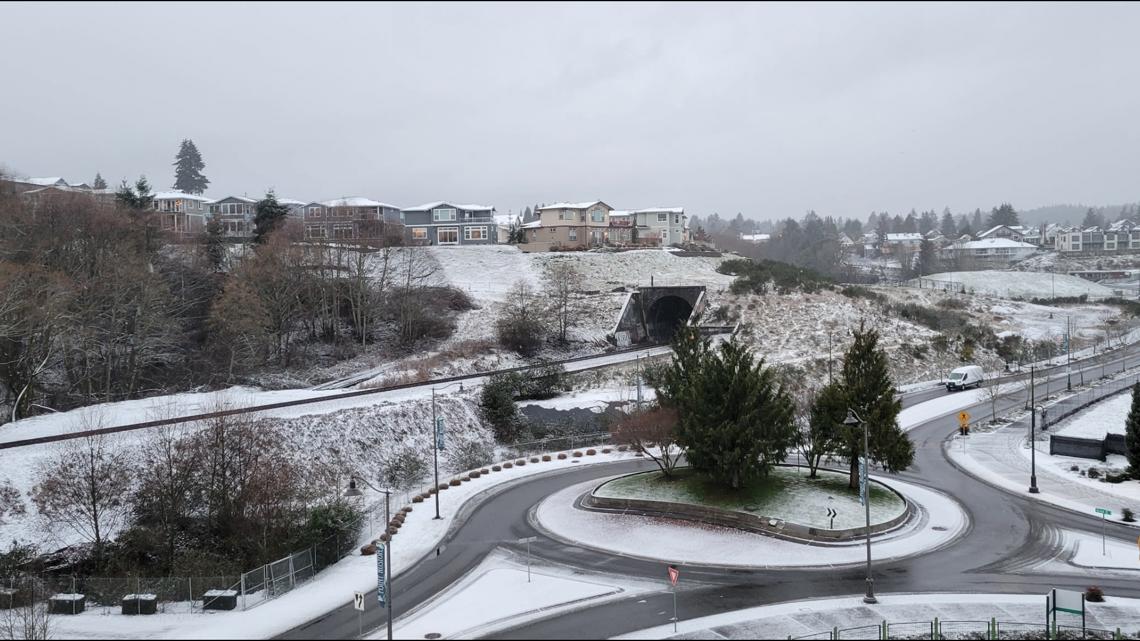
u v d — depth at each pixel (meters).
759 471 48.56
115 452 48.06
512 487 56.84
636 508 49.19
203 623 33.50
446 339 99.00
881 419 48.94
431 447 64.69
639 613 33.03
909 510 47.09
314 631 32.25
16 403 58.69
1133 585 35.22
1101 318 121.81
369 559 42.84
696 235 195.25
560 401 79.44
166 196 148.88
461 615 33.38
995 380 89.00
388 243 110.50
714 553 40.84
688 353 58.50
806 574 37.50
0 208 76.12
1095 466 56.81
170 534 43.34
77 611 35.56
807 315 103.88
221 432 46.69
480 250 131.75
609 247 140.25
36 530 43.09
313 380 83.88
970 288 146.00
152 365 81.88
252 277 86.88
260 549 42.06
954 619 31.78
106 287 74.00
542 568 39.41
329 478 54.72
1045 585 35.50
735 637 30.34
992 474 55.78
